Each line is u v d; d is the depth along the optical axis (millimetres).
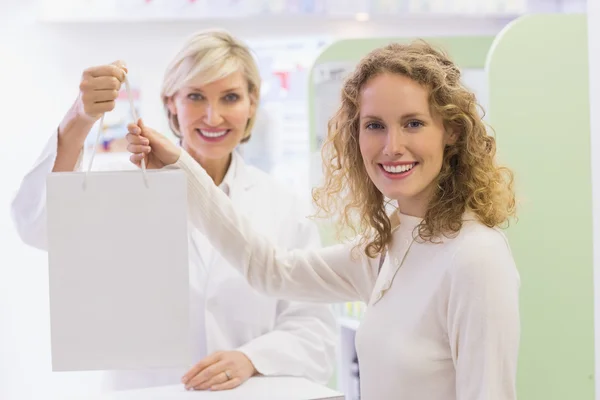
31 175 1848
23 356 4199
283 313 2248
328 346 2238
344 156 1781
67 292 1461
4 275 4156
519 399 2885
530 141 2848
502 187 1654
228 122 2184
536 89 2850
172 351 1470
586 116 2900
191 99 2172
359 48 3410
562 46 2869
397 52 1623
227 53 2152
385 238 1731
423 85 1574
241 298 2186
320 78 3553
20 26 4133
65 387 4258
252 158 3850
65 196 1459
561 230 2895
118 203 1462
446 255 1556
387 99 1562
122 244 1464
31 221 1918
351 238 1995
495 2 4508
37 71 4168
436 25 4676
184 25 4328
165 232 1467
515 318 1480
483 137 1635
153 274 1466
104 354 1468
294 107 3996
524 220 2850
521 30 2826
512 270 1520
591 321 2945
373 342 1649
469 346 1470
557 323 2908
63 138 1800
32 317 4207
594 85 2246
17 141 4160
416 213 1688
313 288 1913
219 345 2170
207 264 2209
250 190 2348
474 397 1464
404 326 1596
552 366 2914
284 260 1920
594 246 2264
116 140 4188
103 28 4230
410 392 1567
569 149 2889
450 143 1630
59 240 1459
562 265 2902
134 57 4277
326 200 1871
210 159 2283
